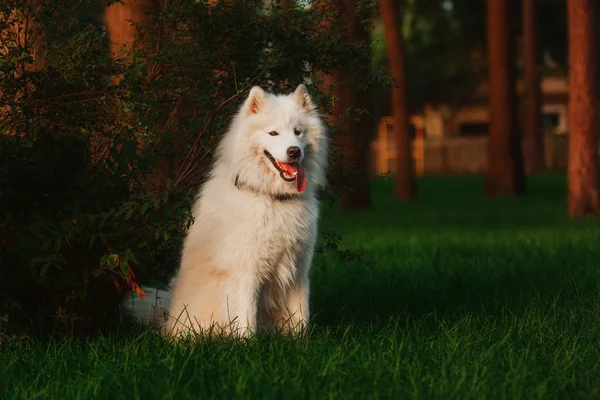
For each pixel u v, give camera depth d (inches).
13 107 245.1
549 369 214.5
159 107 281.9
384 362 215.8
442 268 430.9
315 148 263.6
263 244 249.9
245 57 293.6
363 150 808.3
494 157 1213.7
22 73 244.5
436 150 2153.1
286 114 255.9
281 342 239.5
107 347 238.7
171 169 295.9
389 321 274.5
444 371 207.0
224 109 282.5
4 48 249.8
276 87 307.6
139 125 249.1
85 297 253.0
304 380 202.5
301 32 294.2
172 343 240.7
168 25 288.8
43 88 245.0
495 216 879.1
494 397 189.5
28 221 241.6
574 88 828.0
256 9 298.4
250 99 257.6
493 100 1200.8
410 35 1838.1
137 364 215.2
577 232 635.5
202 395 193.3
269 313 269.3
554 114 2226.9
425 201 1200.2
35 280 241.8
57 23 260.2
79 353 232.1
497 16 1167.6
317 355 224.8
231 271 251.9
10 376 212.5
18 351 234.7
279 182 249.4
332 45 298.5
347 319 295.1
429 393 192.1
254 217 248.7
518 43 1953.7
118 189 247.1
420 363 216.7
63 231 233.5
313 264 431.5
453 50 1817.2
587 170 828.6
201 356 220.2
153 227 236.8
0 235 237.8
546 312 294.5
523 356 225.0
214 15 287.3
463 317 287.0
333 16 309.4
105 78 255.6
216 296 256.2
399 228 741.3
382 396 193.3
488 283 370.6
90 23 264.8
